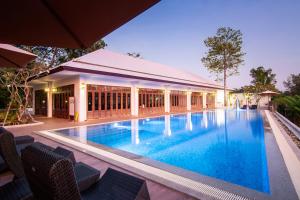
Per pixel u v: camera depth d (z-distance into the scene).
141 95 17.53
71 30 2.52
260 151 6.93
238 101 32.03
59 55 16.84
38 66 12.34
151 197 2.79
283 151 5.26
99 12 2.03
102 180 2.36
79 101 12.87
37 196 1.40
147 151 6.95
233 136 9.40
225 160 5.90
